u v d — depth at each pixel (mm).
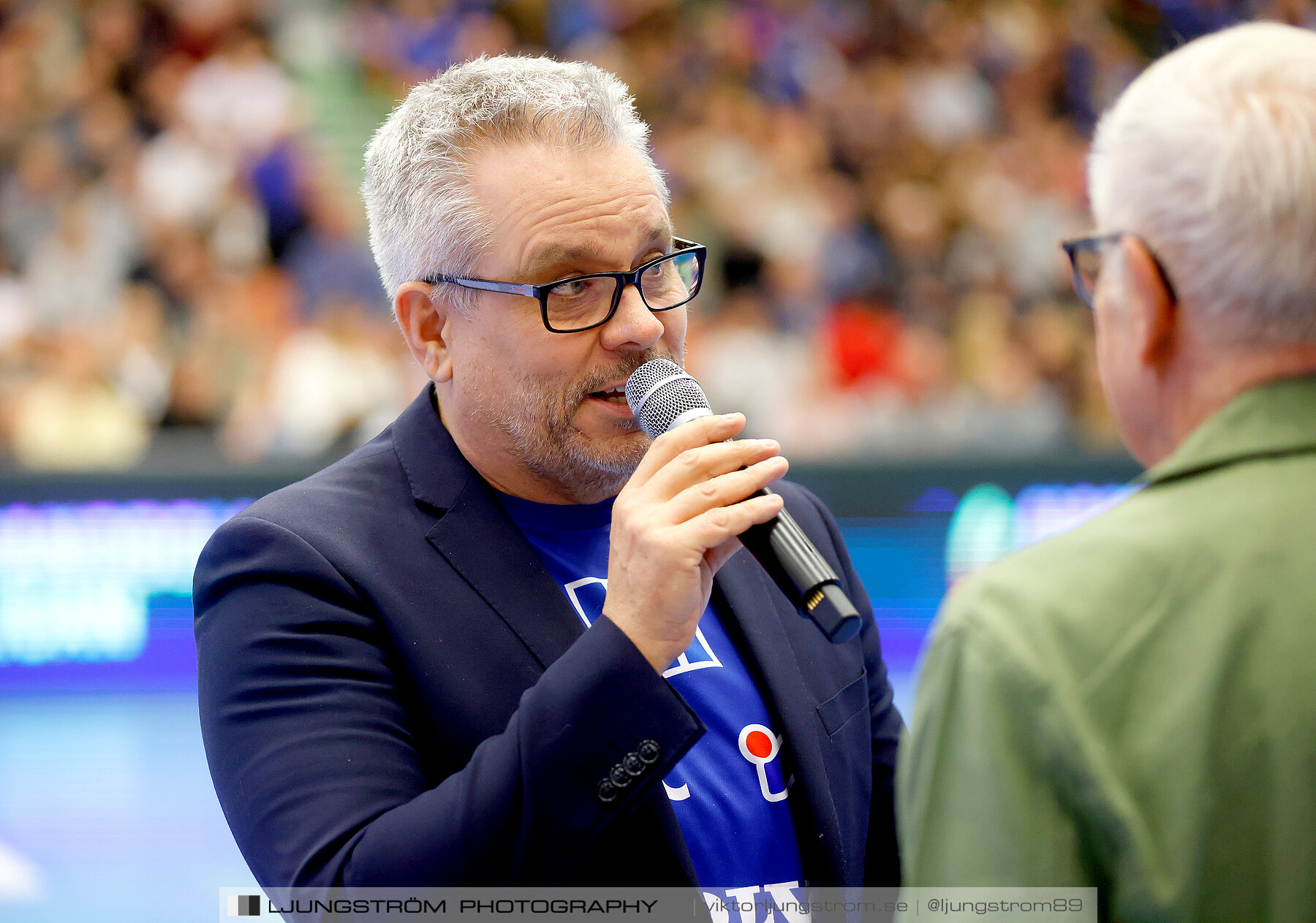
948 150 21312
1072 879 2451
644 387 3660
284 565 3596
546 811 3076
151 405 16344
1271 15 23109
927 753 2619
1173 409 2824
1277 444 2627
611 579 3262
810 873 3703
